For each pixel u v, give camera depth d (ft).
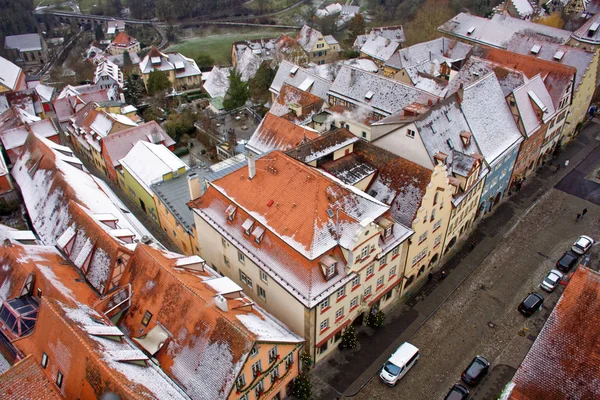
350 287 143.74
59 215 168.66
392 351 156.76
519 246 198.18
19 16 635.25
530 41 286.46
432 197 159.53
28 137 216.74
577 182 236.43
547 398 102.22
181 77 414.00
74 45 621.72
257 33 624.18
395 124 182.70
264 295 151.43
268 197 148.77
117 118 266.16
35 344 117.29
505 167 209.97
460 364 152.87
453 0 474.90
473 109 196.75
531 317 167.53
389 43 390.42
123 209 196.75
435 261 188.14
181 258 145.69
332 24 556.92
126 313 132.46
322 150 171.42
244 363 111.55
